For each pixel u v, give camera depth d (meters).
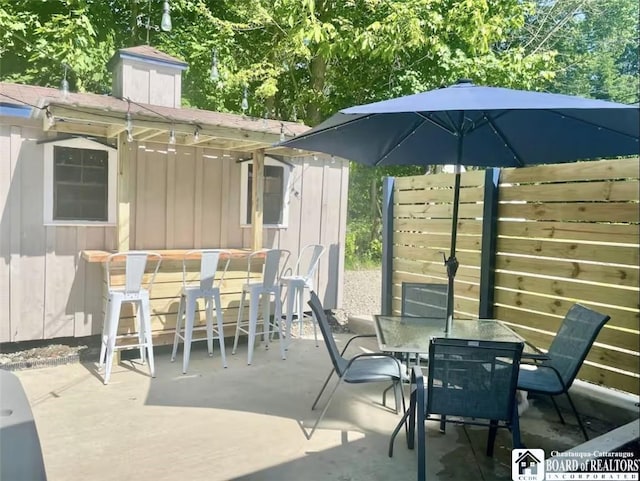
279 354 5.17
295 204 6.35
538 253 4.18
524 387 3.17
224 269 5.18
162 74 5.65
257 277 5.51
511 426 2.68
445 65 8.18
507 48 11.48
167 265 4.93
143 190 5.24
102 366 4.56
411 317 3.89
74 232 4.94
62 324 4.92
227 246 5.83
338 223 6.76
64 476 2.71
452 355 2.64
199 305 5.20
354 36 7.90
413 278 5.55
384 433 3.37
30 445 1.75
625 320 3.57
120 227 4.63
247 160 5.83
